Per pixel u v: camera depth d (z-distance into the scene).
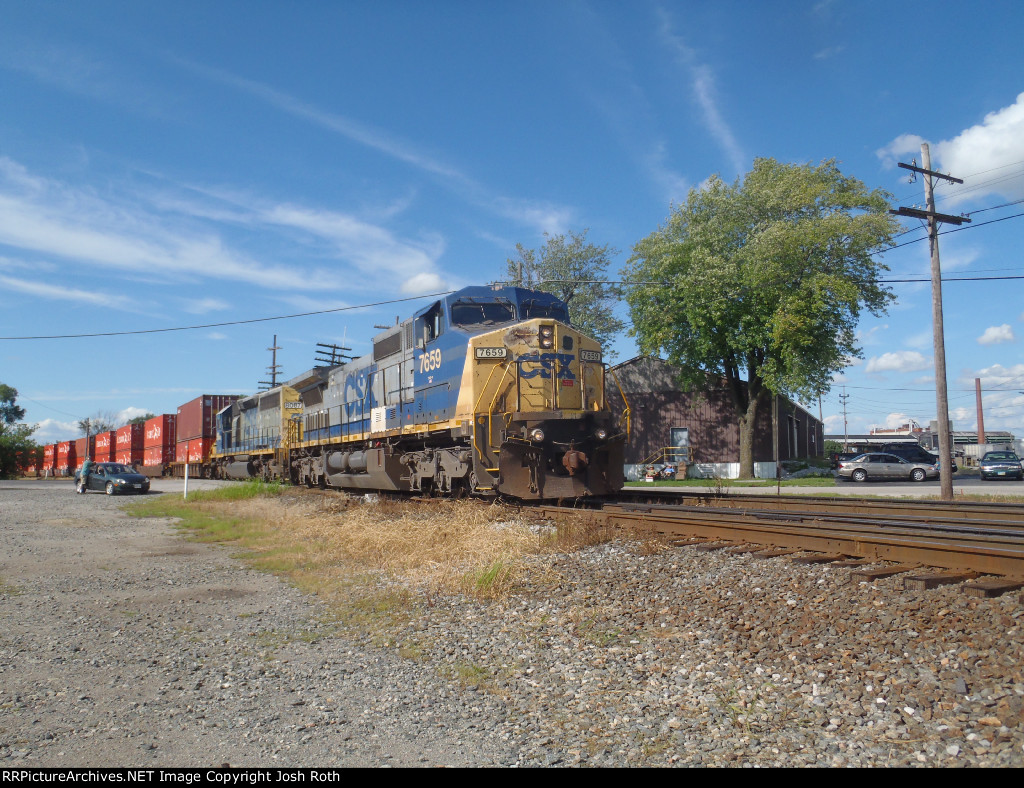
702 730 4.32
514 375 14.01
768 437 37.00
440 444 16.52
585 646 6.02
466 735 4.48
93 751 4.32
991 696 4.22
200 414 41.78
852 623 5.61
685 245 30.98
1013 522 9.41
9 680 5.71
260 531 14.85
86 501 26.48
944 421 18.20
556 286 40.25
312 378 25.39
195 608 8.19
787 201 28.70
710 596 6.89
